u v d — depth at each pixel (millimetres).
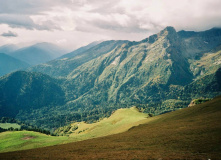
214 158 39000
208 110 102938
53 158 52500
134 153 49812
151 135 72562
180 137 60406
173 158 41812
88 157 49781
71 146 75438
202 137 55594
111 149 58344
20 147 106875
